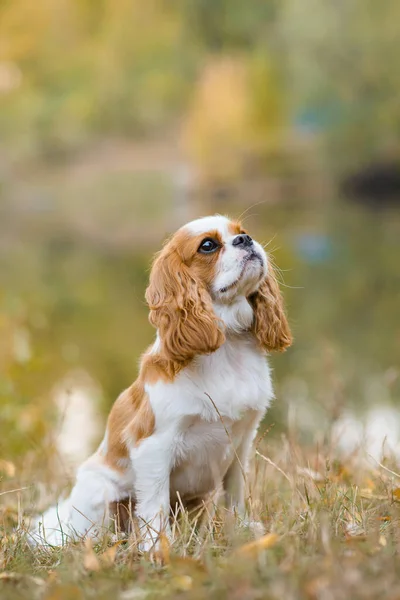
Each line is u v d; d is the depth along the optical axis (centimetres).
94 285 1788
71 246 2586
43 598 322
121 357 1151
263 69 3866
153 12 5222
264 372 480
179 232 486
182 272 468
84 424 849
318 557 336
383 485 484
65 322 1398
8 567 381
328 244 2112
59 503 531
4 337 927
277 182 3528
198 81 4659
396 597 288
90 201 3800
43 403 877
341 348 1112
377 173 3225
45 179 4359
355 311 1380
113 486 482
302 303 1457
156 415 451
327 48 2823
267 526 416
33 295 1661
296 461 579
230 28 4878
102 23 5231
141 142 4800
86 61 5000
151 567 362
